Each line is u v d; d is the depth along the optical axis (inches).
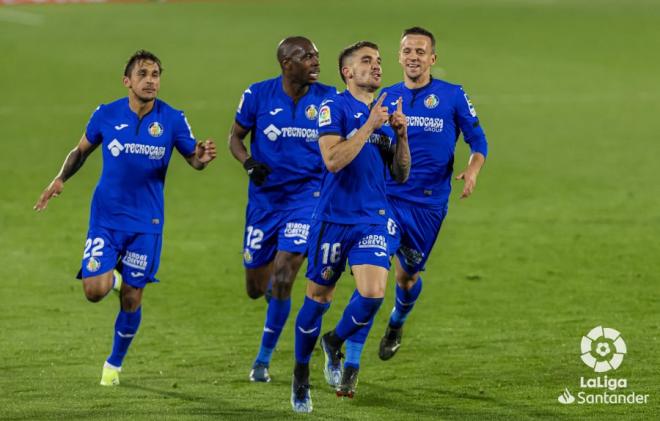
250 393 908.0
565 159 2050.9
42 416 812.0
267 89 1015.6
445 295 1248.8
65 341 1073.5
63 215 1658.5
